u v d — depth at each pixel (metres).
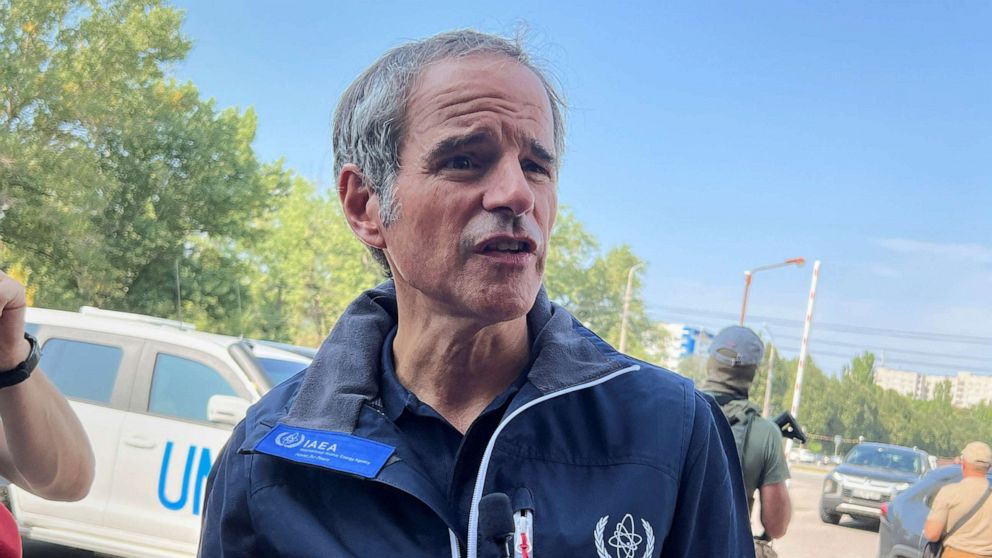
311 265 40.06
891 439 71.38
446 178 1.10
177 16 18.91
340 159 1.26
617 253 62.50
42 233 16.83
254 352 5.29
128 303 19.45
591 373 1.19
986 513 5.80
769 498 3.56
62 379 5.24
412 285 1.15
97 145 18.50
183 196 19.52
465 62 1.12
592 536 1.07
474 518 1.08
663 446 1.14
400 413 1.19
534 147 1.12
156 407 5.03
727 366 3.70
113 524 4.92
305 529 1.14
